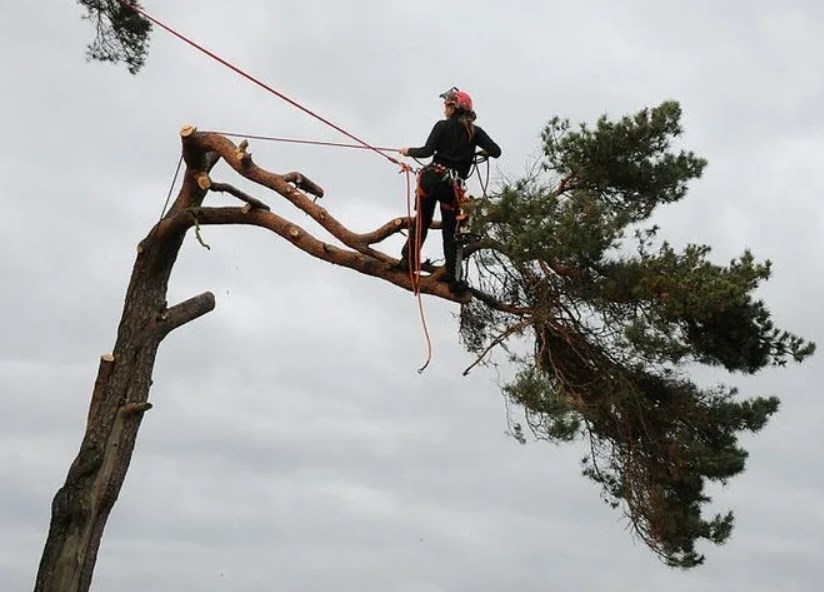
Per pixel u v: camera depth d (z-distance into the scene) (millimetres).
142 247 16516
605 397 15461
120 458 16047
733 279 14562
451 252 13789
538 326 15211
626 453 15930
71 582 15516
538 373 14719
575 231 14164
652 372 15914
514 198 14102
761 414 16016
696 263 14891
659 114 15297
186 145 15750
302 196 15078
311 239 15172
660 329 14711
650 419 15938
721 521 15672
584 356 15562
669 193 15539
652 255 14992
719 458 15547
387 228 14281
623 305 14969
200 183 15852
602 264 14719
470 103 13438
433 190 13383
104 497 15875
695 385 16078
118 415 16094
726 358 15211
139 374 16359
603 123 15188
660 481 15766
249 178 15375
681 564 15500
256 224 15828
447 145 13375
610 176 15383
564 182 15453
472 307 16125
